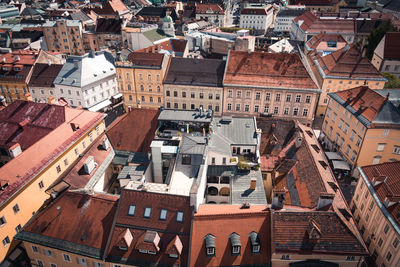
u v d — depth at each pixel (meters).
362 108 68.19
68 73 100.38
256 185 56.66
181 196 45.94
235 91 88.00
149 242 42.66
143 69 91.12
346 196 66.00
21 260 49.31
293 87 84.88
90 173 55.38
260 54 89.19
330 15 174.38
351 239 41.19
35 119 64.94
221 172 60.12
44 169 54.03
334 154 75.38
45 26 152.00
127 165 61.22
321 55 109.25
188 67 92.50
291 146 64.19
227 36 149.25
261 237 43.06
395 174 50.81
